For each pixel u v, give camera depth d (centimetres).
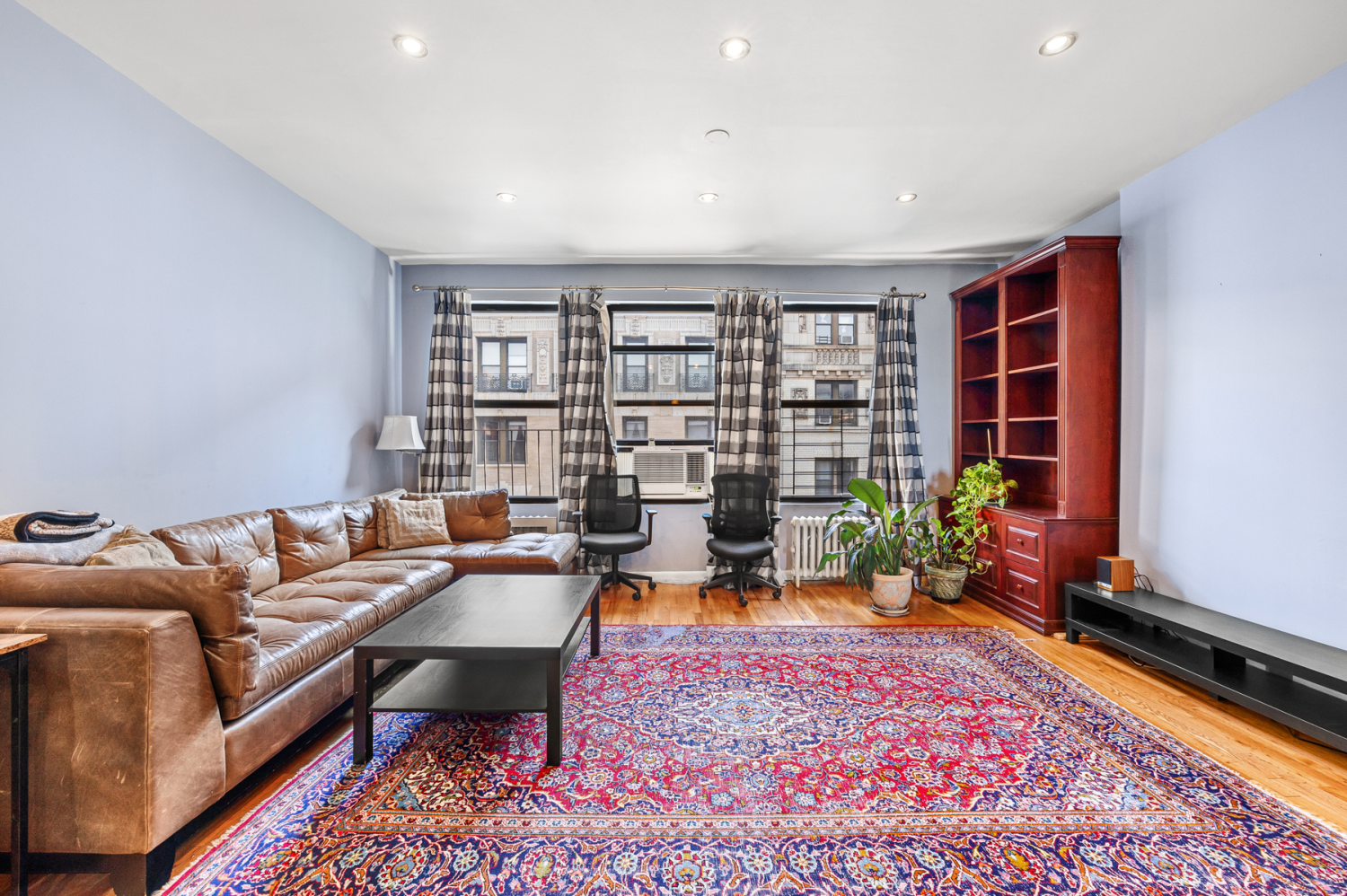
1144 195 305
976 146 273
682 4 180
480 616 220
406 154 279
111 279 214
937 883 138
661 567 455
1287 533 235
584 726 215
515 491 519
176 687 140
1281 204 236
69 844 133
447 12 183
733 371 440
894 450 436
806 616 360
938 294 462
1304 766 190
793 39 197
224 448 272
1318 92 221
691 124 252
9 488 181
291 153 278
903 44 200
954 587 388
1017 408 393
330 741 208
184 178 247
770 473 445
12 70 179
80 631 133
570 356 435
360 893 135
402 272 459
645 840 153
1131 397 315
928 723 218
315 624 208
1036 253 346
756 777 183
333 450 364
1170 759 194
